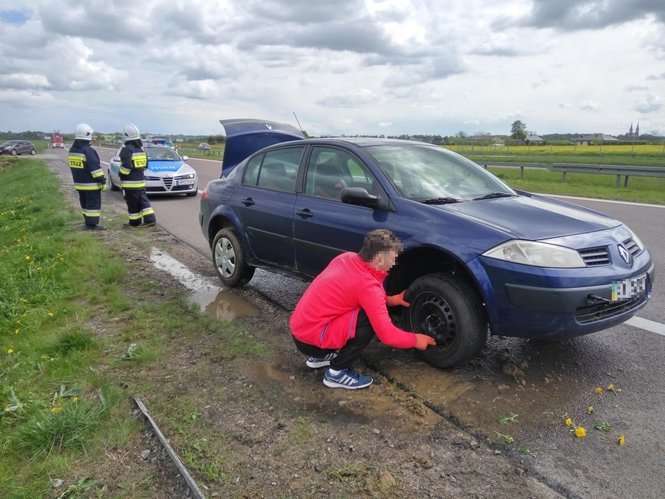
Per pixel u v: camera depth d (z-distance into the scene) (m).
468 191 4.22
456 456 2.74
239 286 5.71
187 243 8.14
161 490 2.50
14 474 2.61
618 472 2.61
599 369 3.70
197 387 3.47
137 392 3.40
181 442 2.86
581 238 3.42
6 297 5.16
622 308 3.50
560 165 16.98
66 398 3.31
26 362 3.78
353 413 3.15
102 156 38.41
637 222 9.35
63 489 2.50
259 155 5.46
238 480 2.56
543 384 3.49
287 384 3.52
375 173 4.11
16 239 8.68
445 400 3.29
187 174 14.20
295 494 2.46
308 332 3.40
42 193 14.96
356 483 2.53
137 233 8.95
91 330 4.46
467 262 3.38
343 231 4.16
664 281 5.77
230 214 5.48
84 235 8.54
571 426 2.99
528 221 3.59
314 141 4.83
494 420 3.07
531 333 3.32
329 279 3.35
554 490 2.49
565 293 3.17
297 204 4.68
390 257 3.25
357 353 3.43
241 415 3.13
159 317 4.72
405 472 2.62
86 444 2.81
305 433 2.94
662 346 4.07
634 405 3.23
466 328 3.43
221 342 4.19
